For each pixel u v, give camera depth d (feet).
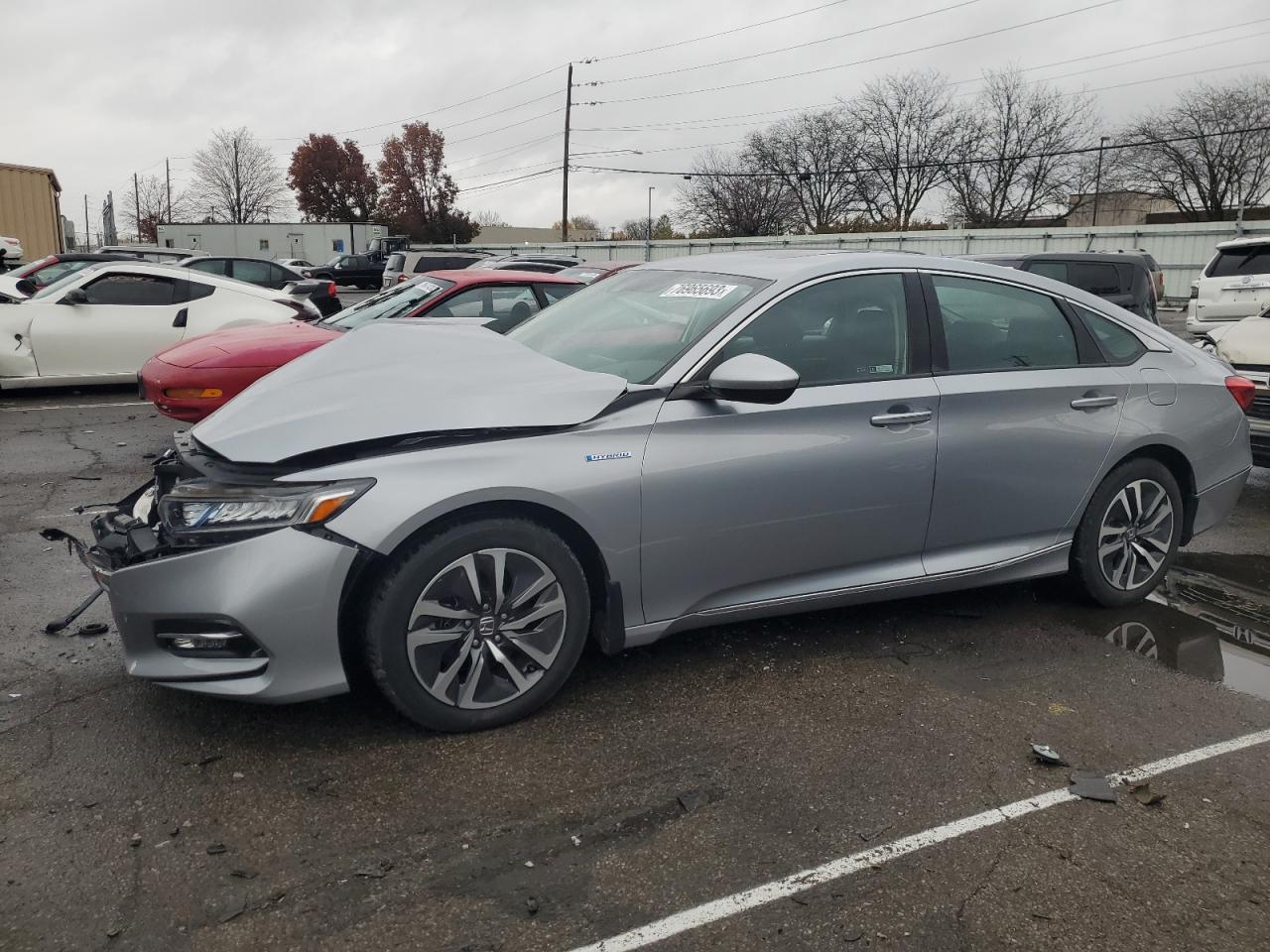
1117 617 14.53
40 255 85.05
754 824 9.02
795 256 13.30
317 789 9.36
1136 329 14.74
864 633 13.60
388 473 9.70
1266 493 22.98
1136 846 8.88
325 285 48.83
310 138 254.27
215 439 10.23
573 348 12.70
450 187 254.47
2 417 29.50
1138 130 166.81
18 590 14.61
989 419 12.91
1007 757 10.38
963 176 181.57
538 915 7.73
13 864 8.14
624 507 10.70
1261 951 7.57
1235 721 11.36
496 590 10.25
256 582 9.26
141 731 10.37
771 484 11.50
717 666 12.35
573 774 9.78
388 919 7.63
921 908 7.95
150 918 7.55
